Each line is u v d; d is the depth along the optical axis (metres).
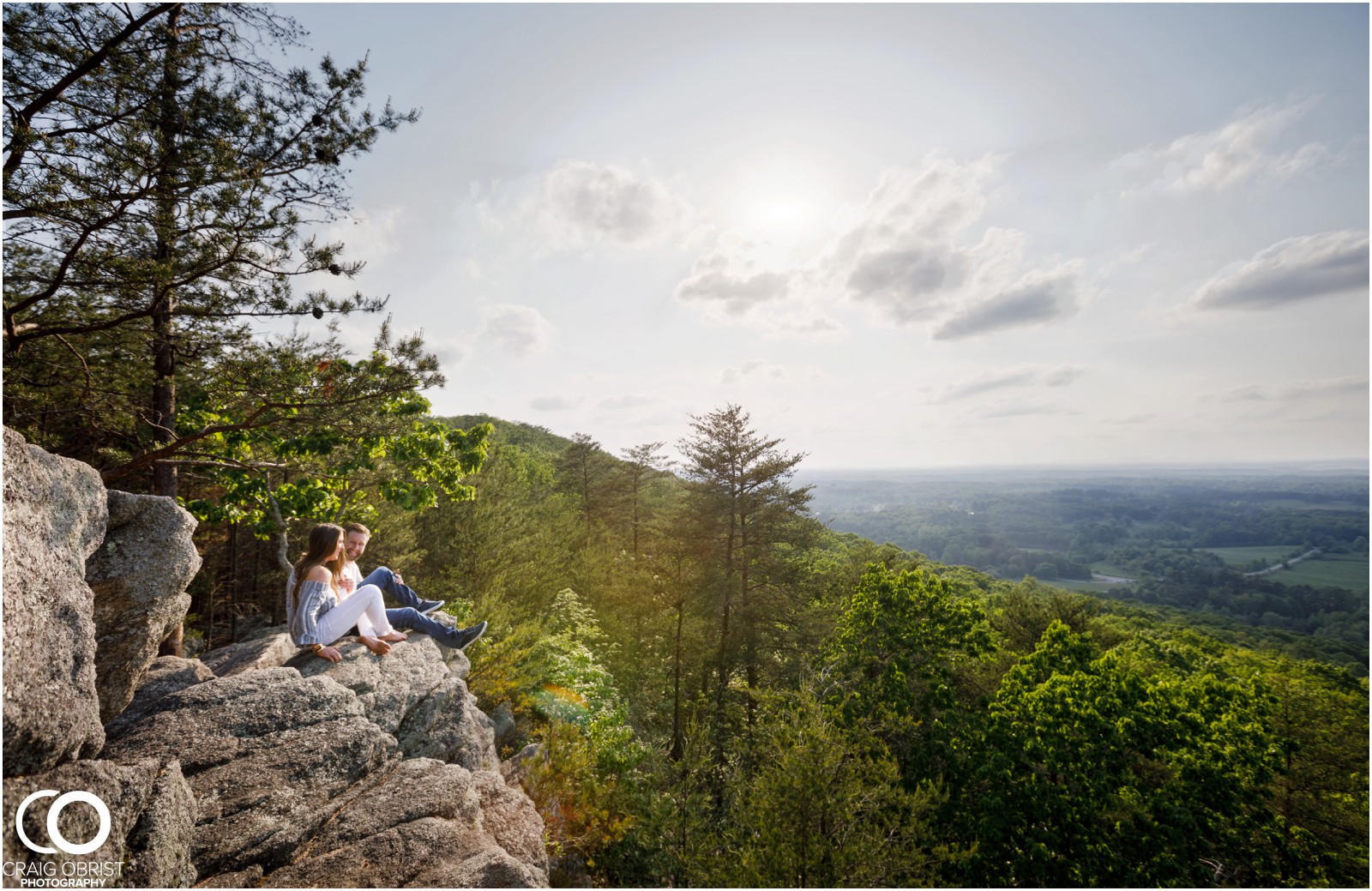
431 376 8.34
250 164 7.03
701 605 18.84
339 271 7.71
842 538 60.06
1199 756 14.25
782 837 7.89
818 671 18.33
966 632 16.94
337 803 3.61
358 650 5.34
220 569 15.69
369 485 11.56
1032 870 12.23
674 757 15.45
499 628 10.53
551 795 7.16
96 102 6.08
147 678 4.02
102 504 3.07
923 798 8.33
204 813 3.11
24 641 2.26
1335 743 19.41
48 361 7.41
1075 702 14.24
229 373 8.41
